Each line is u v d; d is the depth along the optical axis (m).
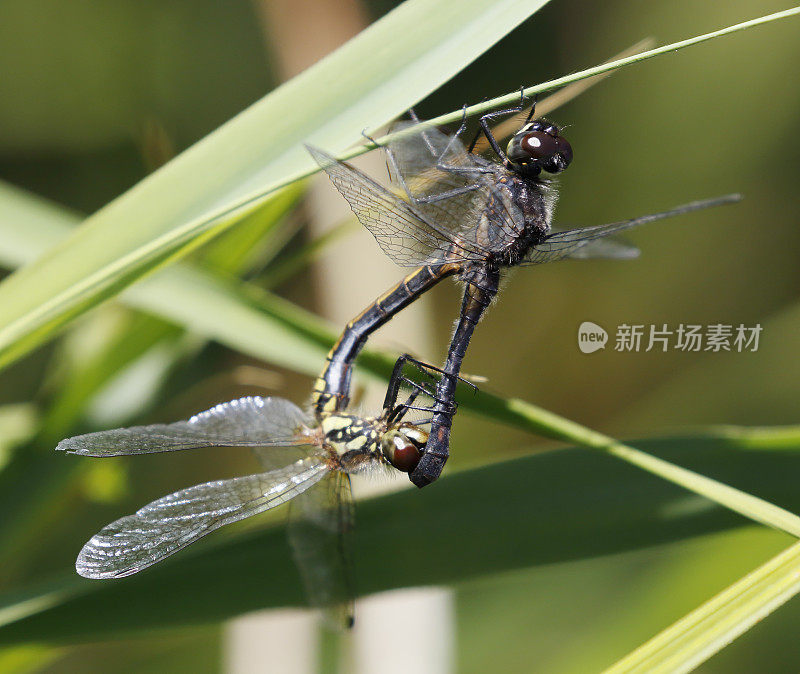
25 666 0.40
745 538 0.44
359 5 0.46
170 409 0.42
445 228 0.39
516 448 0.47
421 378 0.40
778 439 0.40
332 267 0.44
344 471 0.40
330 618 0.40
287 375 0.46
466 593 0.44
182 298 0.40
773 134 0.47
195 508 0.39
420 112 0.47
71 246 0.39
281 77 0.46
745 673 0.44
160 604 0.39
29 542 0.41
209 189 0.39
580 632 0.44
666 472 0.39
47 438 0.41
